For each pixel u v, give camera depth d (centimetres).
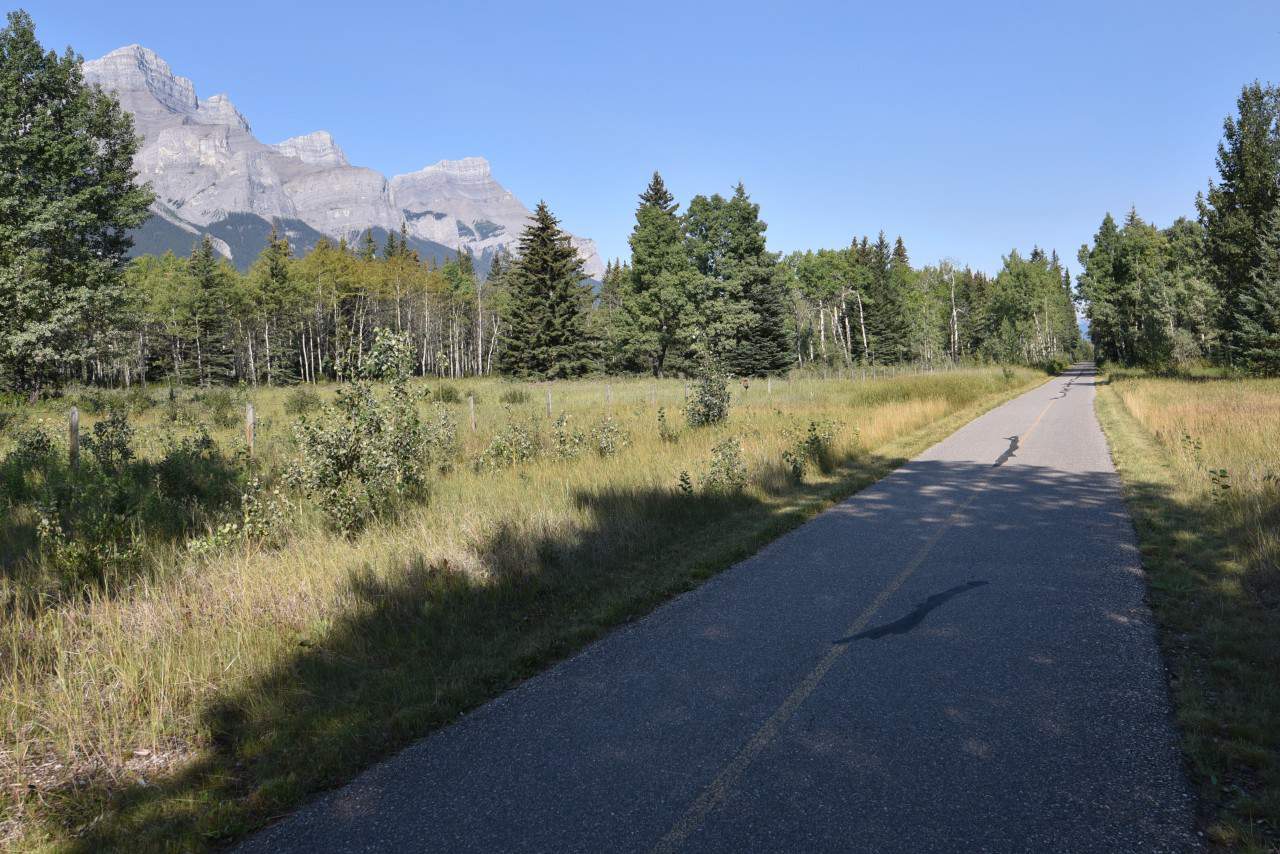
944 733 390
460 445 1415
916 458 1491
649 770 360
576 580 685
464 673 485
